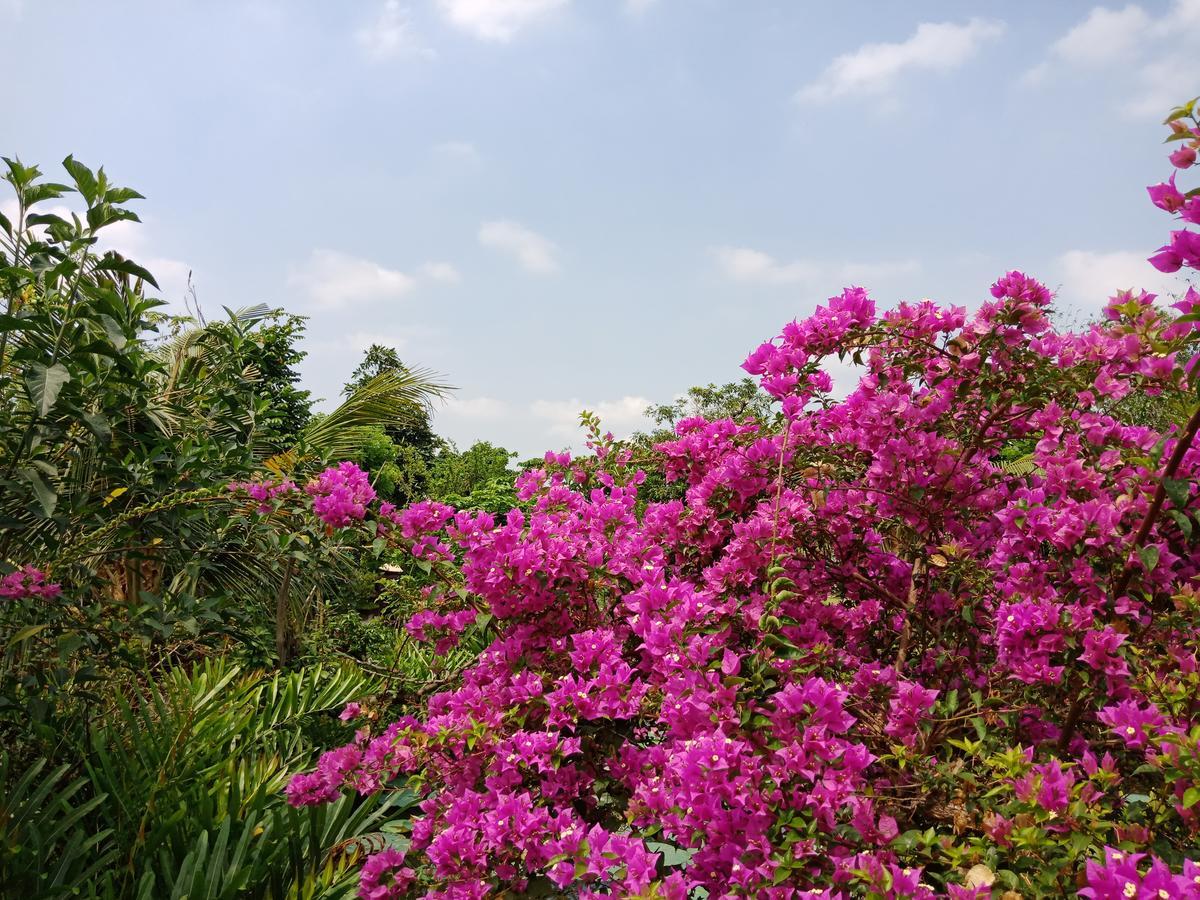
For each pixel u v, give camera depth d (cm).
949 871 195
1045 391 276
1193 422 196
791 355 288
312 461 554
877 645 318
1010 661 224
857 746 207
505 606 308
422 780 289
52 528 404
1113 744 225
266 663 553
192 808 336
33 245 344
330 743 450
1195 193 164
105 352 366
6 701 333
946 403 295
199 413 554
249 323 707
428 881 265
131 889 285
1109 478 249
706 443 352
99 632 371
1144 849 175
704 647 231
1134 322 225
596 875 218
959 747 221
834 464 310
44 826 309
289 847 302
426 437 2370
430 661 531
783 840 198
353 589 604
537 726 292
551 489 378
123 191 361
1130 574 223
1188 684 197
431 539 347
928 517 294
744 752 212
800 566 312
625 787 283
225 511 459
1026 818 175
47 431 360
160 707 387
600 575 305
